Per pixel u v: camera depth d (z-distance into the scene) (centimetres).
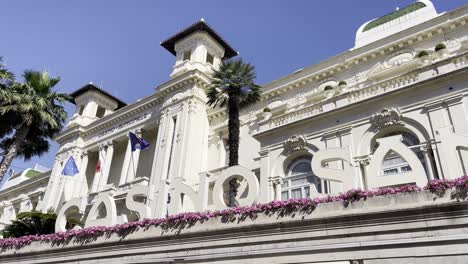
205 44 3372
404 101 1514
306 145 1716
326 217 1061
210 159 2886
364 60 2438
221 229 1245
